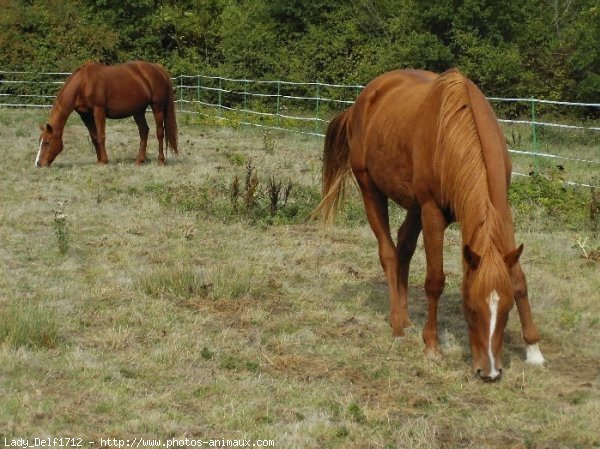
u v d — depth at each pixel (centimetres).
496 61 2111
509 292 485
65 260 849
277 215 1045
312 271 830
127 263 843
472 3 2144
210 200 1109
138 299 728
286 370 572
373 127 630
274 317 686
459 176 523
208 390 534
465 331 650
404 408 507
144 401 511
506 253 499
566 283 770
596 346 612
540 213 1029
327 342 629
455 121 535
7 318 623
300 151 1634
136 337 634
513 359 581
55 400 509
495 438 469
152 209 1080
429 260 573
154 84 1423
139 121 1445
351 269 827
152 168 1402
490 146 523
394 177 607
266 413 498
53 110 1397
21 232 962
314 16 2561
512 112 2153
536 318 671
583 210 1035
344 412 496
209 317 682
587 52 2109
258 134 1908
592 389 532
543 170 1380
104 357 588
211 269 820
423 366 569
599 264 831
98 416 489
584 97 2144
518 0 2184
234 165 1448
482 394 527
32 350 595
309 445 458
